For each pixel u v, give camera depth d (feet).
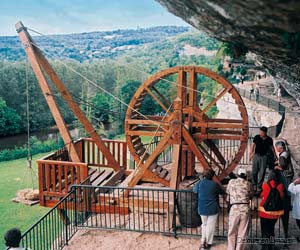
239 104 32.71
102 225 27.58
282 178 23.00
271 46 20.24
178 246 23.95
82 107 149.79
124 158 37.50
